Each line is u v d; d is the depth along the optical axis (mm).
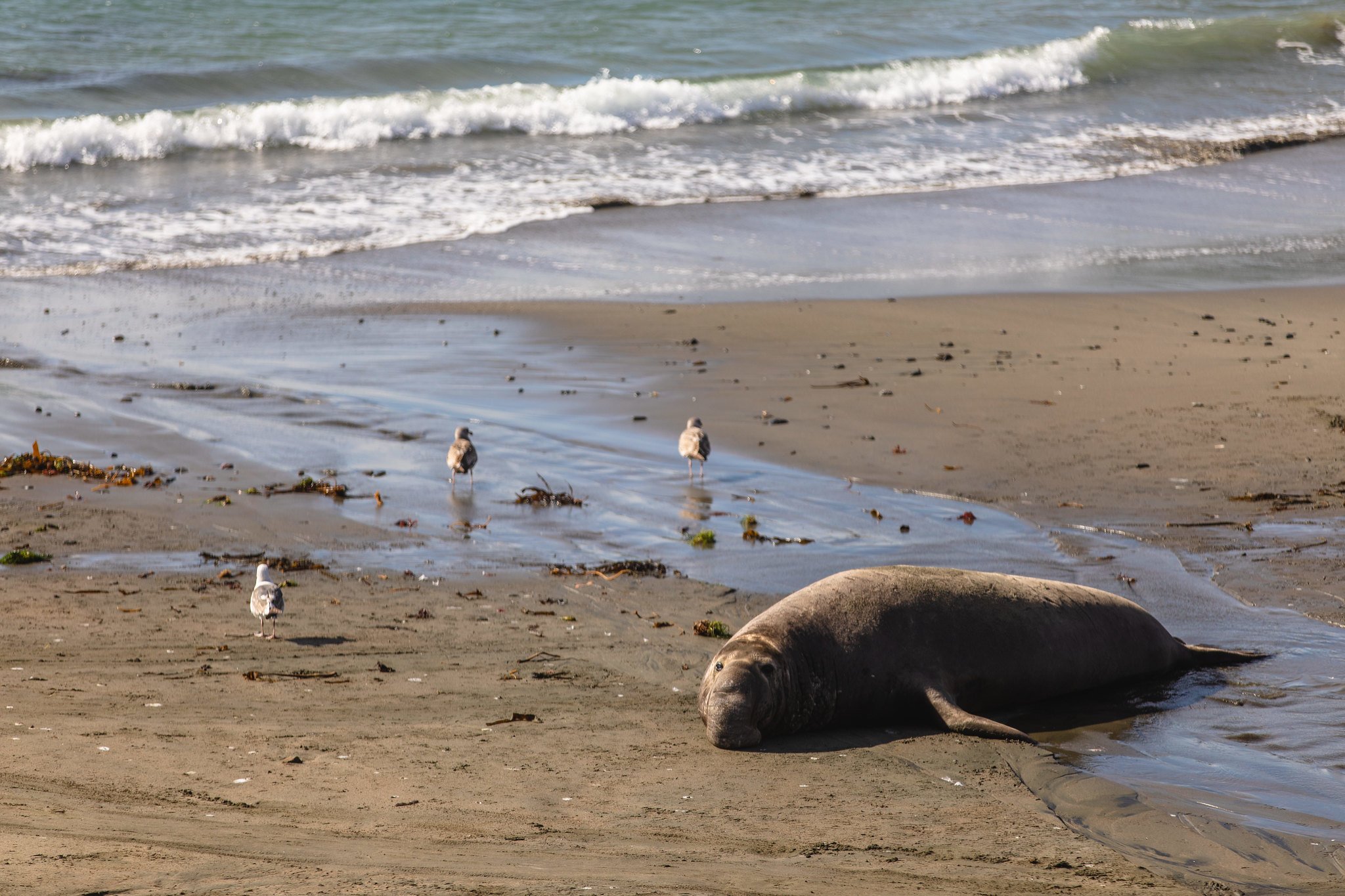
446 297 35406
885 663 12945
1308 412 24859
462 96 55531
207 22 67750
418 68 60719
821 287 35875
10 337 31594
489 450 23906
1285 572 17172
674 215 43562
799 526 19734
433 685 13359
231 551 18641
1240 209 44562
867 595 13375
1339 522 19188
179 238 41000
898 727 12805
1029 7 79750
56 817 8664
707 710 12031
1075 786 10859
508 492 21625
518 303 34625
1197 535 18828
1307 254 39125
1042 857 9156
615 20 71750
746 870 8586
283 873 7684
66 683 12930
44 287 36344
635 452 23812
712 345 30797
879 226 42469
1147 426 24375
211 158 50281
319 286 36531
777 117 57250
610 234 41531
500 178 47781
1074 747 12141
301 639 14859
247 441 24312
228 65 59438
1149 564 17609
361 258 39125
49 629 14953
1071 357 29266
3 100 53250
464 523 20016
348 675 13578
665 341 31188
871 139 53812
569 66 62219
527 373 28953
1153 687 13859
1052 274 37062
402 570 17891
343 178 47562
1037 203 45250
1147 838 9789
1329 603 16062
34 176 47438
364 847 8609
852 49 68000
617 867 8469
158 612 15812
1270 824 10125
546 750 11477
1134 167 50062
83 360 29828
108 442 24078
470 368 29375
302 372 29047
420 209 44125
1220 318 32406
